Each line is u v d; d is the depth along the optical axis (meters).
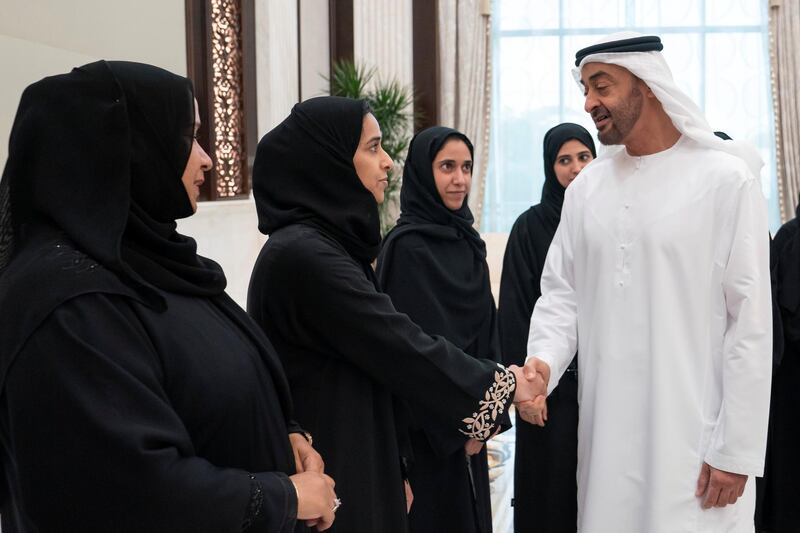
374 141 1.60
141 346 1.01
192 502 0.97
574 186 2.06
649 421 1.81
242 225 4.36
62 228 1.02
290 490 1.09
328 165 1.57
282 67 5.25
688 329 1.79
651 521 1.79
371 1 6.53
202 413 1.08
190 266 1.16
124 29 3.05
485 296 2.23
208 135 4.02
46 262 0.99
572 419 2.33
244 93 4.49
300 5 5.81
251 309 1.56
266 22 4.80
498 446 4.21
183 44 3.74
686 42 6.61
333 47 6.63
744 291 1.73
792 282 2.92
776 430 3.01
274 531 1.06
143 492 0.94
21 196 1.04
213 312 1.19
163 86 1.10
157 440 0.96
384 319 1.48
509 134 6.82
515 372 1.92
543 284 2.15
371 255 1.63
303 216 1.55
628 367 1.85
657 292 1.80
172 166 1.11
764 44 6.52
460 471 2.02
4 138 2.11
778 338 2.80
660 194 1.84
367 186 1.60
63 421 0.93
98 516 0.94
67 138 1.03
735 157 1.82
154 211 1.12
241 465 1.13
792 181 6.46
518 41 6.76
